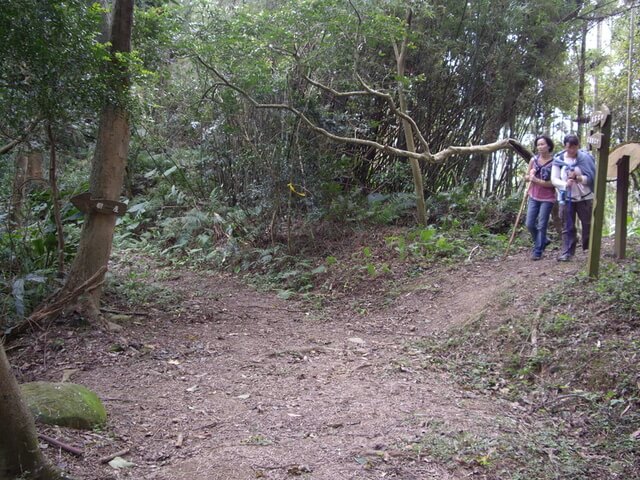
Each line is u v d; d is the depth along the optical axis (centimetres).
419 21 1109
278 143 1056
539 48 1251
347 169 1145
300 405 452
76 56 571
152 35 795
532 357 543
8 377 292
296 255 1045
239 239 1112
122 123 666
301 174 1076
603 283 604
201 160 1215
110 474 328
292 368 555
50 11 540
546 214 784
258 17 863
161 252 1156
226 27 864
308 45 974
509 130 1324
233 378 521
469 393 500
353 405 452
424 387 505
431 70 1152
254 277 1000
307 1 838
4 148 659
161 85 1077
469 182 1260
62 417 382
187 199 1264
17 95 574
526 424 436
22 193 820
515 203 1096
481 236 1021
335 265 977
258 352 609
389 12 1069
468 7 1149
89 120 711
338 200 1105
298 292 920
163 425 411
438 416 428
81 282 659
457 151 937
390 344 653
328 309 829
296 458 355
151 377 520
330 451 366
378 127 1188
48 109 593
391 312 782
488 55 1173
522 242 940
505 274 774
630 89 1447
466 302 727
